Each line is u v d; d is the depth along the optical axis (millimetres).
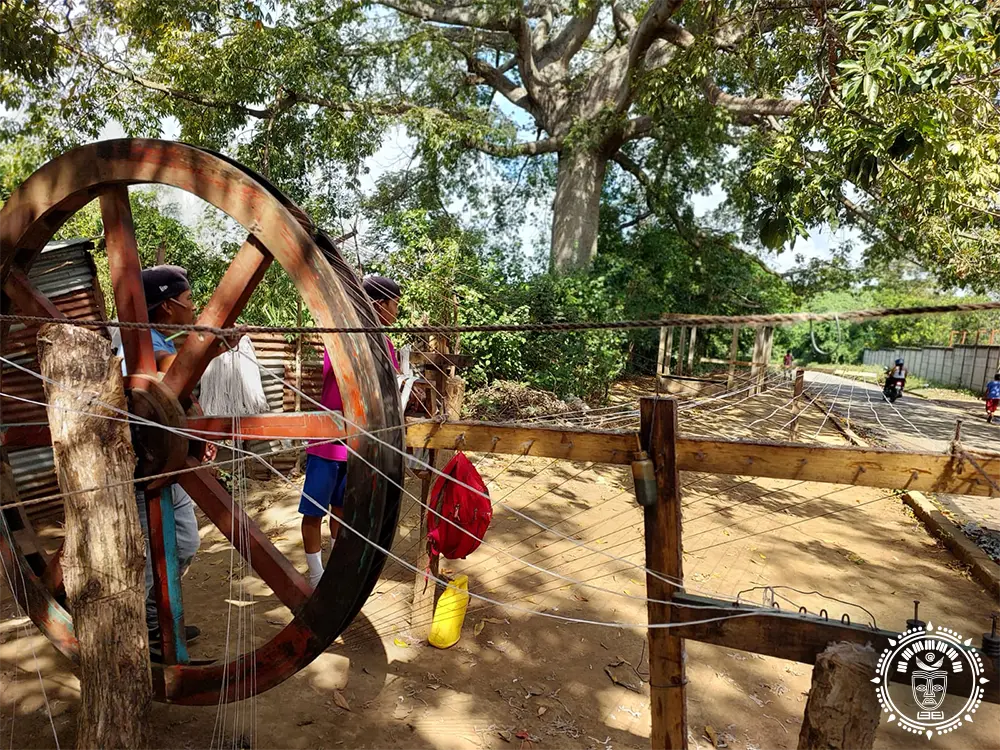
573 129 14055
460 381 4066
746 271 18359
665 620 2033
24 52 5879
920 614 4176
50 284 4895
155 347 3154
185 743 2656
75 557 2145
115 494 2164
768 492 6906
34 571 3074
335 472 3410
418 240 8516
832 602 4293
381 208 14820
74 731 2691
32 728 2699
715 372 14891
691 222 19000
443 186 16062
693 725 2943
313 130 12367
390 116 12555
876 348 30812
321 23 11820
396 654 3377
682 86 8312
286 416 2584
